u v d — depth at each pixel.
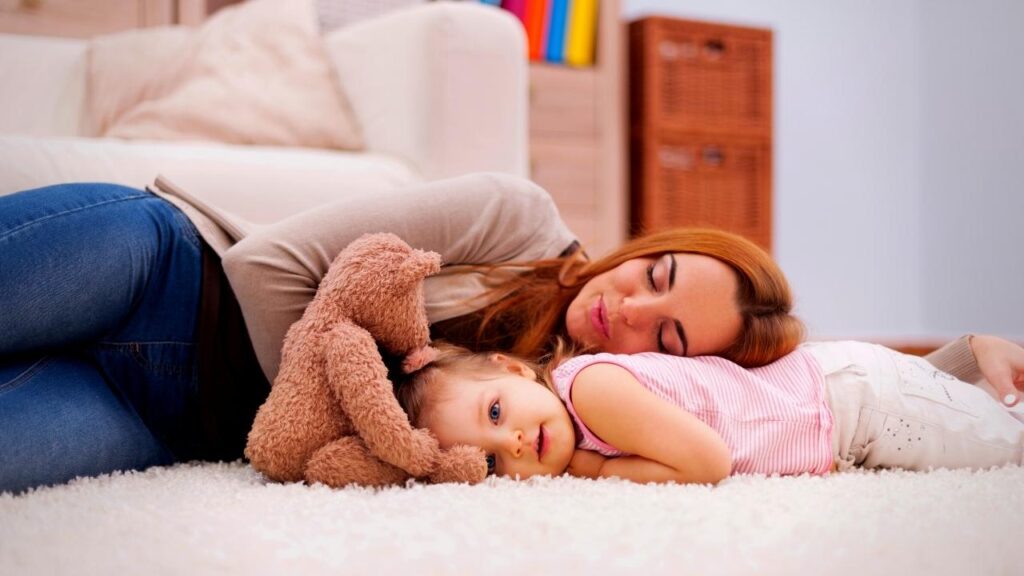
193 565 0.75
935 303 4.30
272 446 1.08
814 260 4.15
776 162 4.06
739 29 3.33
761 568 0.75
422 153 2.02
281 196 1.79
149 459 1.23
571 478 1.06
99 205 1.22
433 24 2.01
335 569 0.74
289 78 2.20
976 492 1.00
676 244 1.30
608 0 3.17
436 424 1.10
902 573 0.75
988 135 4.14
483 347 1.36
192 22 2.52
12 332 1.13
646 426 1.08
